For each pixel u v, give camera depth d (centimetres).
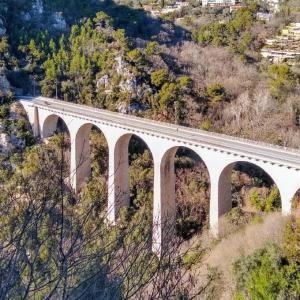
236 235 3597
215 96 6775
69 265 738
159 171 4322
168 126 4644
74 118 5162
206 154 3941
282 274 2756
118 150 4747
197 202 4966
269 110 6419
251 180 5244
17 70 6975
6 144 5541
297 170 3362
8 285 647
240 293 2691
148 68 6994
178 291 841
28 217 759
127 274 761
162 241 1024
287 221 3284
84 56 7162
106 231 954
